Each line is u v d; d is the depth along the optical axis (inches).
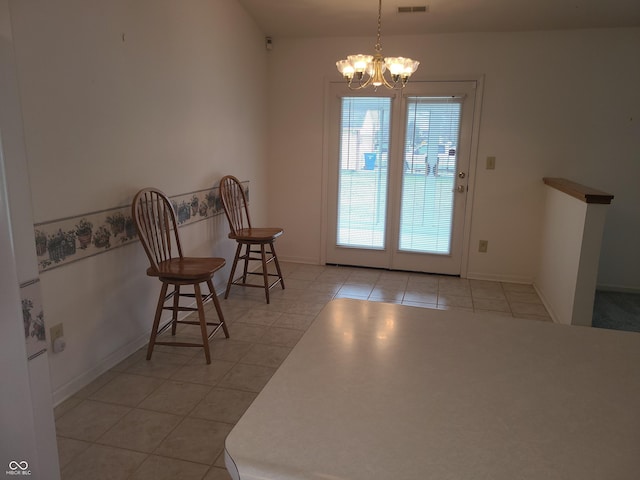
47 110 85.0
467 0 142.8
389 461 25.7
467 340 41.1
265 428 28.4
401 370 35.6
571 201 130.1
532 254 171.5
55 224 88.5
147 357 110.0
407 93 170.4
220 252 154.1
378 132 176.2
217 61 143.4
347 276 178.1
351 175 182.5
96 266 100.1
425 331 42.7
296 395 32.0
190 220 135.3
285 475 24.7
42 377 45.7
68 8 88.0
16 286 42.3
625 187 161.0
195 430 84.7
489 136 166.9
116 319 107.5
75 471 74.0
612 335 42.5
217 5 141.1
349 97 176.1
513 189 168.7
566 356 38.4
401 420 29.4
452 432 28.3
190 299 136.5
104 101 98.6
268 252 177.9
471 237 175.6
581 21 149.6
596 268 117.3
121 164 105.2
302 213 190.5
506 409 30.8
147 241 106.2
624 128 157.5
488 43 161.5
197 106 134.2
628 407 31.4
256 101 174.4
